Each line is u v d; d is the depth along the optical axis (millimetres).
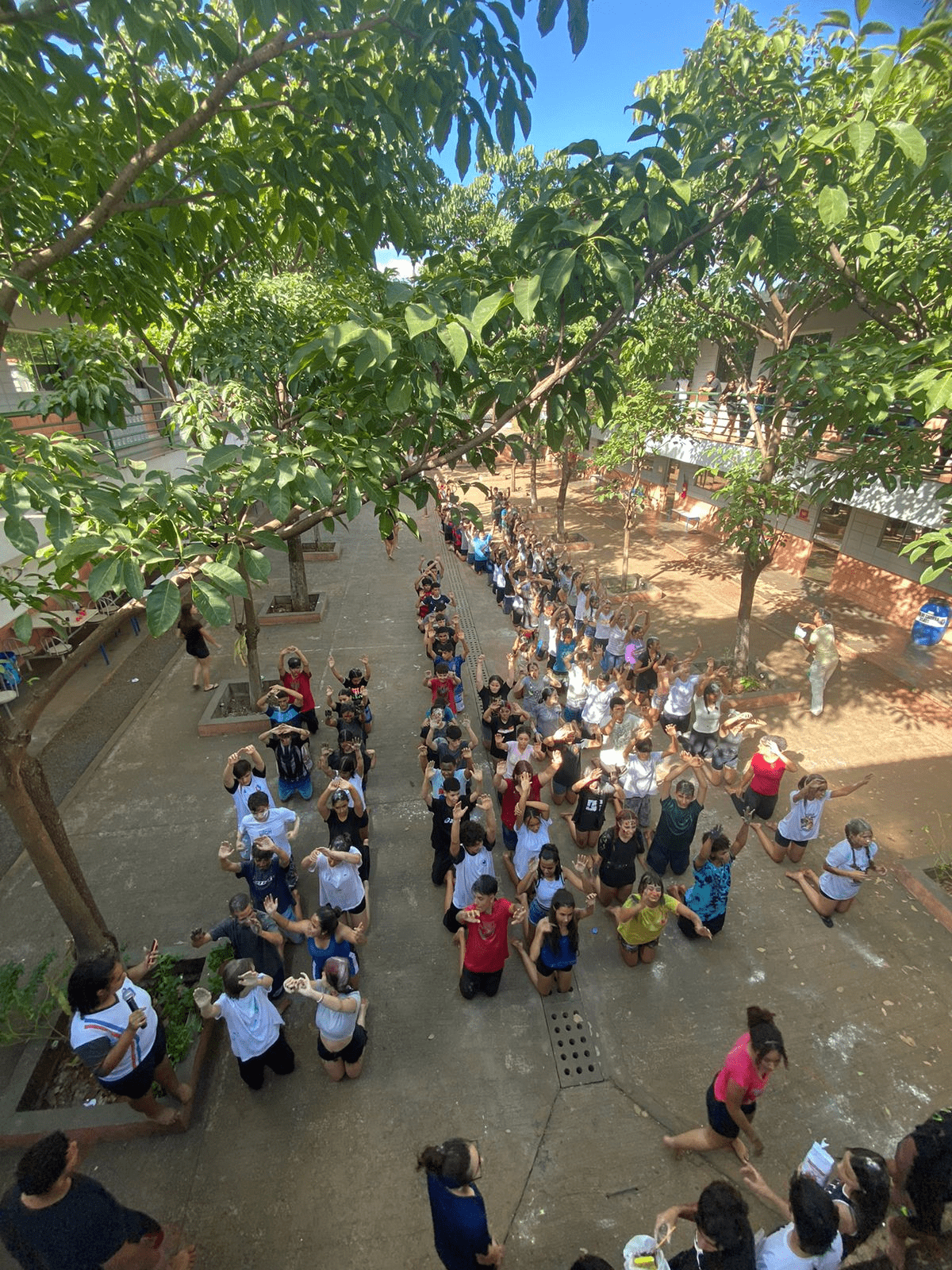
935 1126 3080
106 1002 4148
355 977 5582
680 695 9078
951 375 4961
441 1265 4004
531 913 5934
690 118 3701
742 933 6430
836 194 3754
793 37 7016
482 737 9438
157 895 6871
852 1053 5297
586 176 3896
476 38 3193
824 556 16656
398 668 12094
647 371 12312
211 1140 4672
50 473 3424
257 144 4234
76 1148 3104
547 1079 5082
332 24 3635
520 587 13547
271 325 9609
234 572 3230
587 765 8953
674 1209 3246
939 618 12711
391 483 4621
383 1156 4574
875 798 8508
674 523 23422
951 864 7090
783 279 9477
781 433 11508
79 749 9641
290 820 6082
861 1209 3104
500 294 3828
